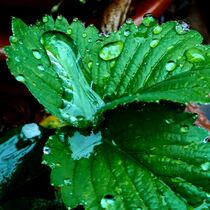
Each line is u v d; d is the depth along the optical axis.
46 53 0.19
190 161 0.17
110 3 0.24
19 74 0.19
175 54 0.19
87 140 0.19
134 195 0.17
